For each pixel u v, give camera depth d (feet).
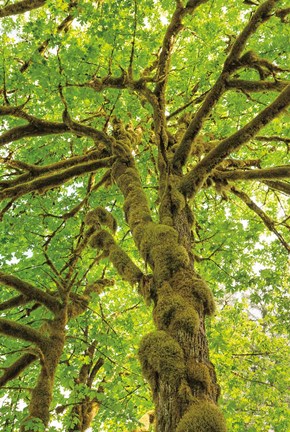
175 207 17.52
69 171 23.36
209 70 27.63
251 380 32.58
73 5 20.81
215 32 26.66
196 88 30.89
